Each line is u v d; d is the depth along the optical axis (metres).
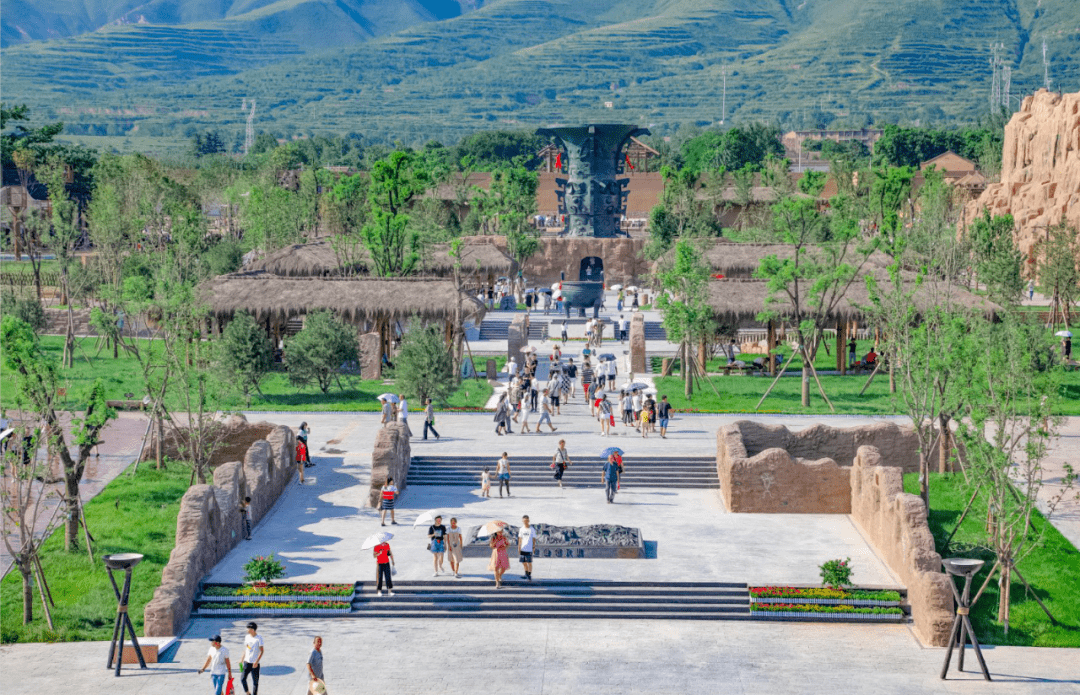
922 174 164.25
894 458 48.66
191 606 35.53
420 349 62.09
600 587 36.41
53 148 155.88
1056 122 128.00
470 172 180.00
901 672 31.50
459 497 46.56
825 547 40.16
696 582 36.50
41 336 85.44
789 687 30.38
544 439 53.69
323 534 41.75
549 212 177.50
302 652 32.75
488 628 34.56
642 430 53.94
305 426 49.12
